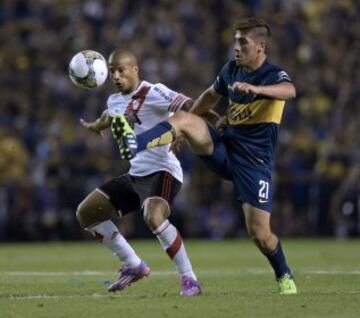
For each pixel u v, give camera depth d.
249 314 24.73
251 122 29.84
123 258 31.45
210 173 78.31
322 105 87.88
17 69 90.19
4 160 78.62
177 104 31.20
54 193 75.56
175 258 29.23
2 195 74.31
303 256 55.00
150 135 27.94
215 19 93.50
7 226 74.31
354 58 92.44
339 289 32.12
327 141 82.69
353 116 86.25
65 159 77.88
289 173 79.00
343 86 89.50
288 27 93.88
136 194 31.69
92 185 76.19
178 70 88.56
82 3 94.06
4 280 36.94
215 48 91.62
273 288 33.06
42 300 28.06
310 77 90.06
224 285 34.53
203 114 31.69
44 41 92.44
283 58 91.19
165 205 30.11
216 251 61.16
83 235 75.88
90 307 25.94
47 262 50.16
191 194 77.25
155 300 27.64
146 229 75.56
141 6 94.06
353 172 78.62
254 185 29.70
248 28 29.61
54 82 87.88
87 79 31.81
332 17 96.12
